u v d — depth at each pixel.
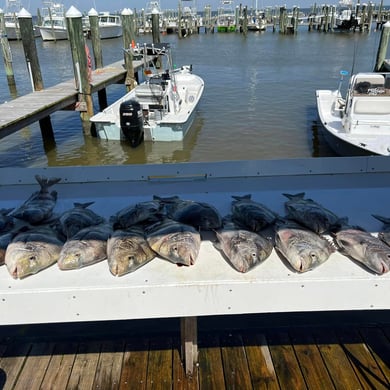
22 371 2.68
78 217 2.54
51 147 9.88
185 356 2.60
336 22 43.41
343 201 2.85
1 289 1.94
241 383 2.57
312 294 1.98
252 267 2.03
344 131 8.09
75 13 9.52
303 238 2.18
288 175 3.36
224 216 2.64
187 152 9.41
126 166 3.35
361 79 8.36
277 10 59.41
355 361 2.71
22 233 2.36
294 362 2.71
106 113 10.16
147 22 45.84
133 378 2.62
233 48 30.02
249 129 10.98
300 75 18.59
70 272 2.07
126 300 1.96
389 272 1.97
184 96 11.59
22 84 18.27
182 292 1.95
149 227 2.42
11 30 35.09
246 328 3.00
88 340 2.92
